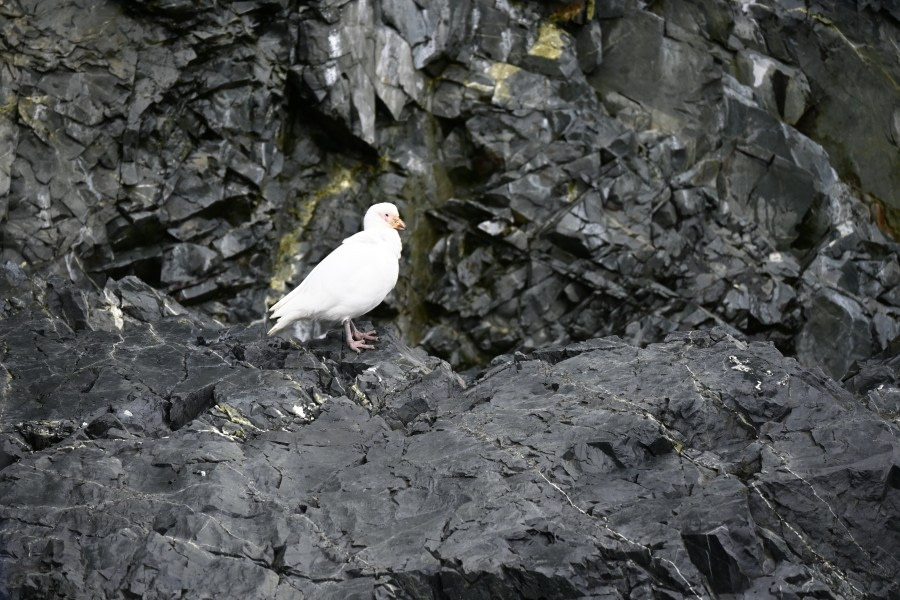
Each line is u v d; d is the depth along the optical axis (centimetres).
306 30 1527
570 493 611
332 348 820
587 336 1612
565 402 705
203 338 832
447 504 600
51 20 1395
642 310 1606
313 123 1606
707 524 577
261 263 1556
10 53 1375
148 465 629
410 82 1608
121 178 1447
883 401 748
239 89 1509
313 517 593
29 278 937
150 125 1465
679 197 1656
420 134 1641
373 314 1606
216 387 729
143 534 562
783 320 1659
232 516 584
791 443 667
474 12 1652
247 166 1523
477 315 1616
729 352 772
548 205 1606
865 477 623
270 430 686
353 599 535
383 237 817
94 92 1418
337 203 1608
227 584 539
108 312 938
